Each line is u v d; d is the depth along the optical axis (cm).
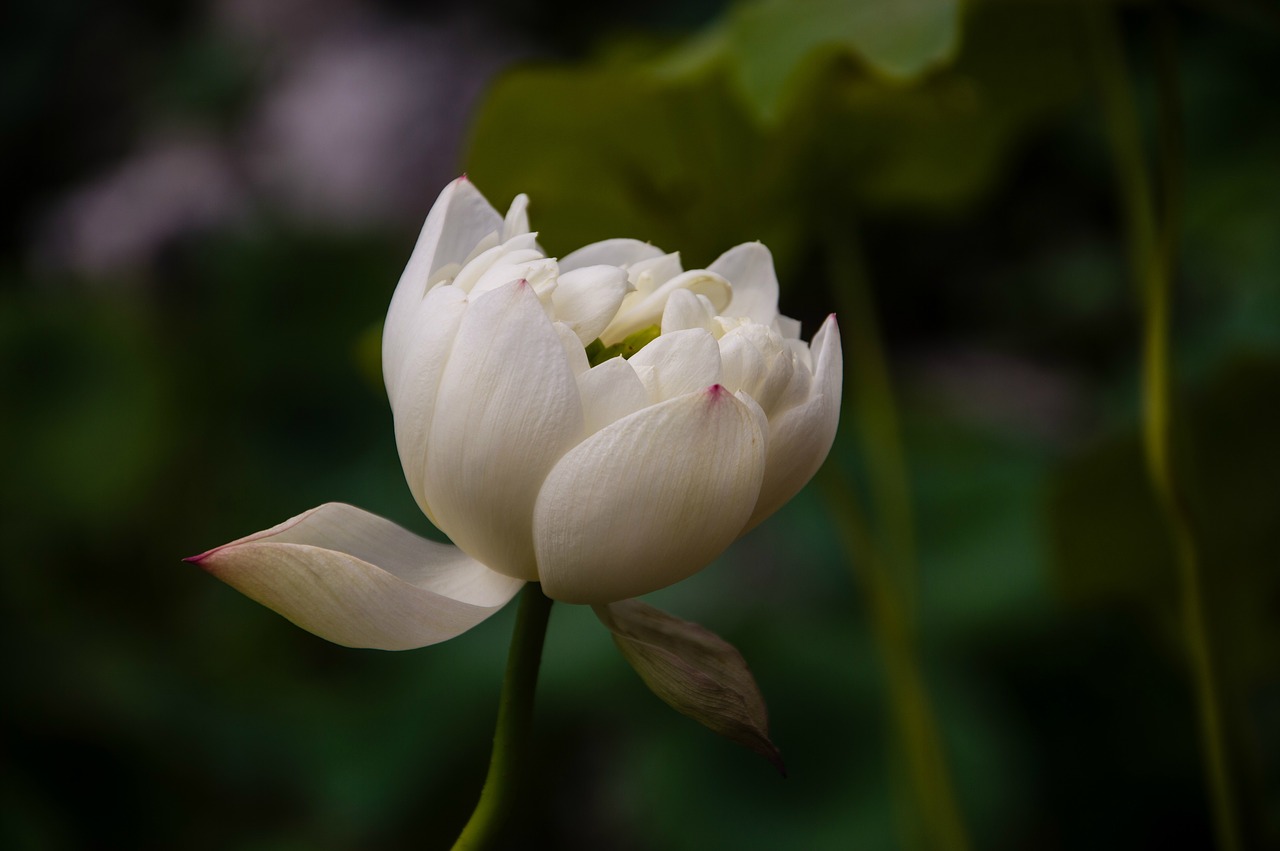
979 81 165
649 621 109
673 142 151
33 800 179
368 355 160
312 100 325
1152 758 195
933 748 141
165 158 340
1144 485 154
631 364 105
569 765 217
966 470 222
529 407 103
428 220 108
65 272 322
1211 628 130
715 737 187
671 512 103
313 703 215
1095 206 318
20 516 245
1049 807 196
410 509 238
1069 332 295
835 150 155
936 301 322
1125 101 135
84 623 221
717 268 112
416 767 197
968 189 189
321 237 282
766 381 105
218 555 104
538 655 106
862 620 207
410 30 342
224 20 391
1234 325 233
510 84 143
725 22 162
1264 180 257
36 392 260
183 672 219
